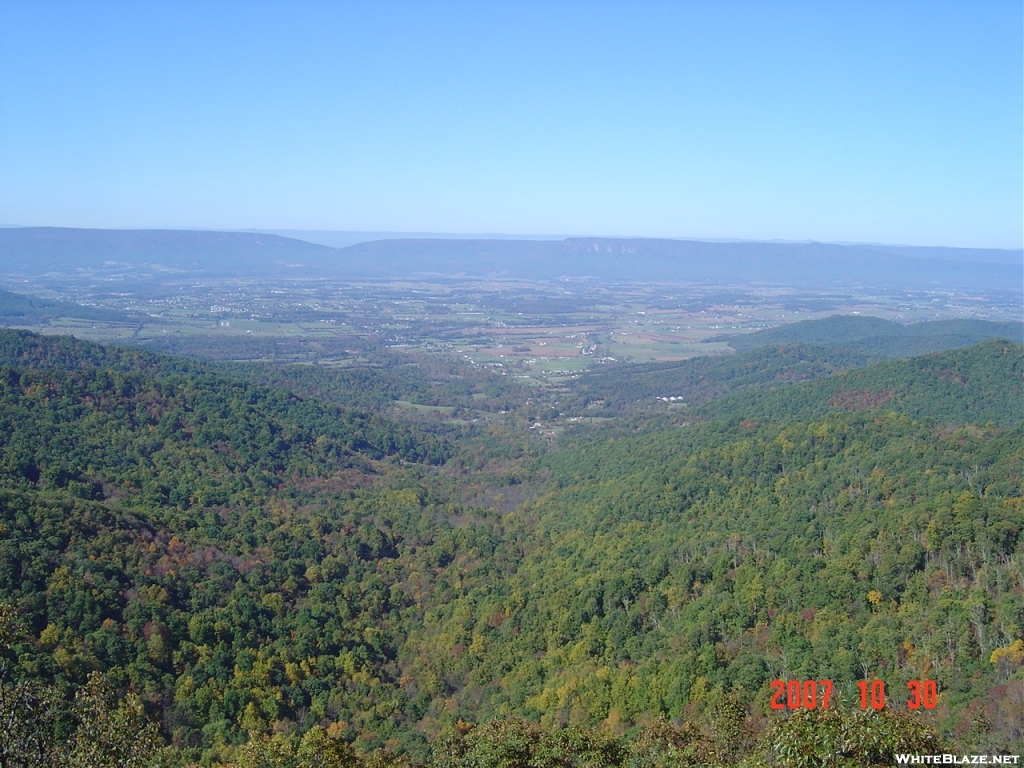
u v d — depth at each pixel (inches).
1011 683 1888.5
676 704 2210.9
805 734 1029.8
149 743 1159.0
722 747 1593.3
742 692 2068.2
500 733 1553.9
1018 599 2183.8
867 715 1034.7
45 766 1071.0
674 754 1542.8
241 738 2257.6
